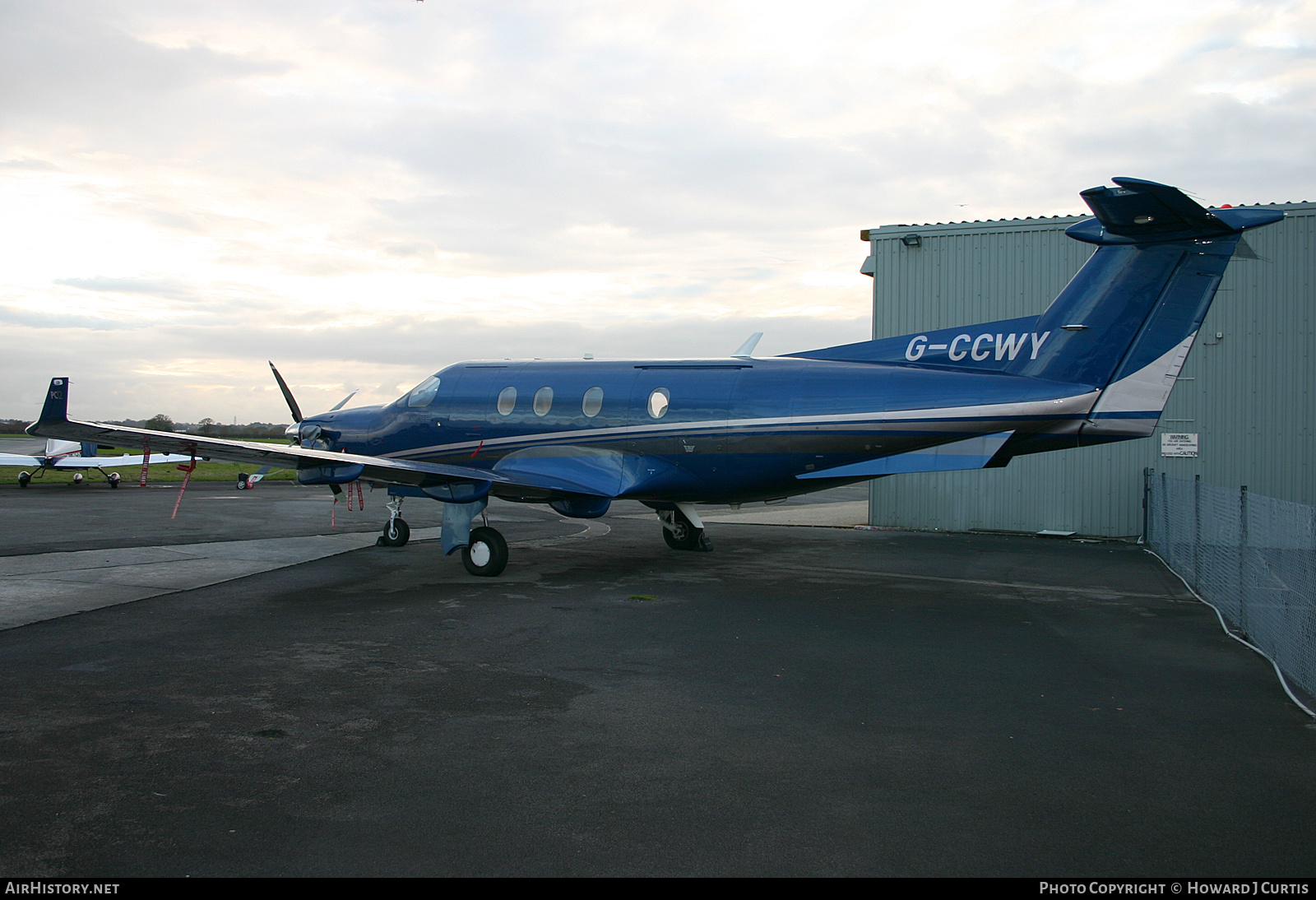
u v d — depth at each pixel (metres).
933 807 3.91
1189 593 9.76
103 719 5.03
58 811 3.77
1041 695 5.74
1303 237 14.37
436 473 10.27
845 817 3.80
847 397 10.02
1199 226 8.56
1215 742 4.82
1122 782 4.22
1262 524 7.20
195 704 5.34
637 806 3.90
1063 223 15.57
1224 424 14.77
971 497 16.19
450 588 9.74
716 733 4.93
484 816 3.78
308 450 9.80
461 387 12.68
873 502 16.91
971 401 9.45
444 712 5.24
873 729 5.02
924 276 16.58
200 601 8.84
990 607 8.87
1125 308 9.00
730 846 3.52
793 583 10.30
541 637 7.34
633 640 7.25
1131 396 9.00
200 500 21.94
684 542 13.30
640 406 11.12
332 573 10.73
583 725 5.04
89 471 35.03
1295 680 6.12
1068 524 15.56
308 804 3.88
